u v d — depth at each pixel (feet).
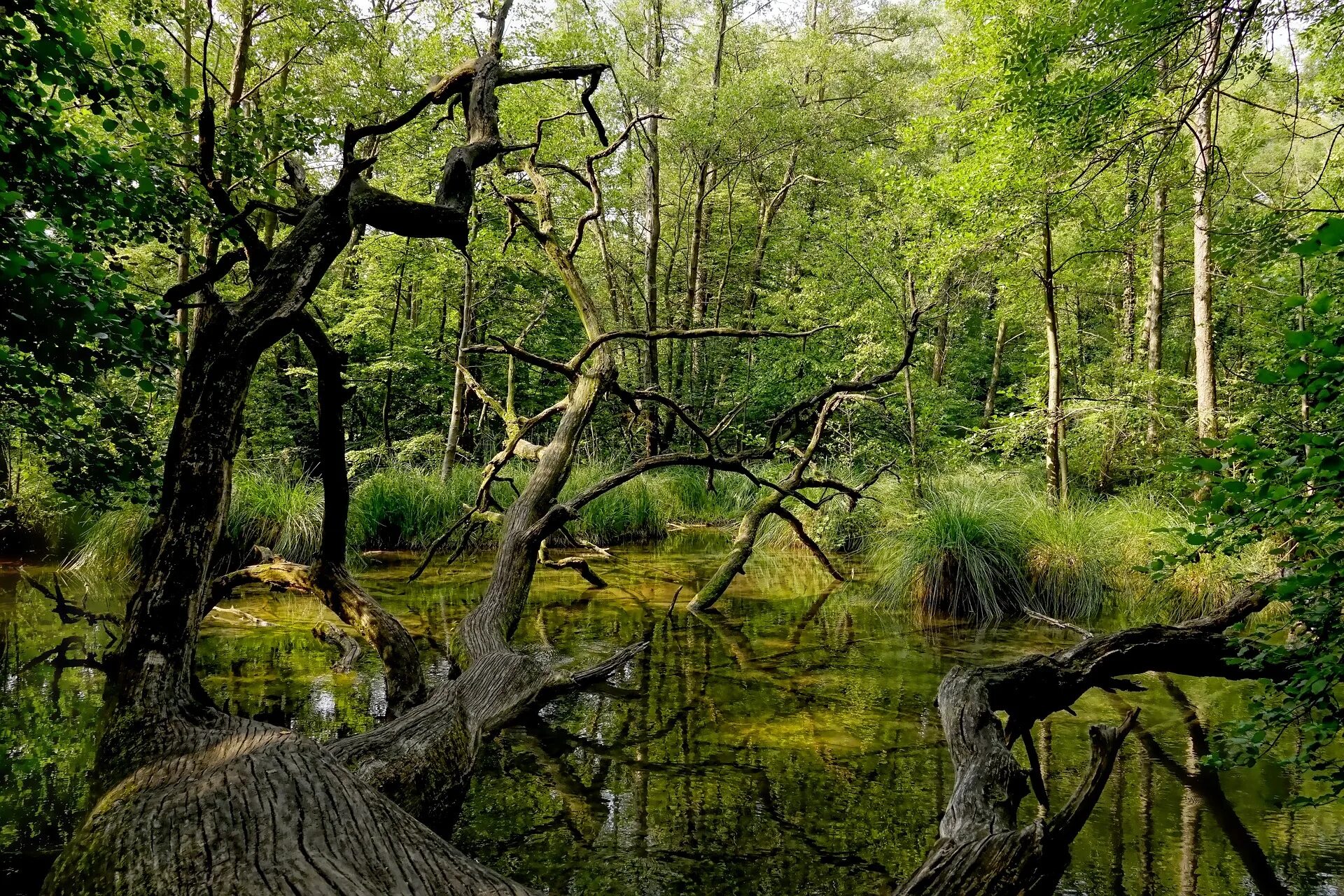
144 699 7.77
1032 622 23.31
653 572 31.63
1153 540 24.88
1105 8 17.19
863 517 35.40
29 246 9.98
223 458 9.09
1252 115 29.71
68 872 5.55
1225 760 9.28
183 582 8.57
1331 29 19.36
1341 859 9.79
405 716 9.92
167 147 14.84
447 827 9.16
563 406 25.49
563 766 12.75
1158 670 12.86
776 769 12.59
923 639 21.09
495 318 52.95
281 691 15.75
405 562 32.24
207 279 11.93
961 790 7.85
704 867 9.71
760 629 22.20
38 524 31.01
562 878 9.45
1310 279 15.08
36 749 12.48
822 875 9.52
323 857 5.21
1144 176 28.71
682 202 73.36
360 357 51.24
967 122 31.63
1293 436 7.57
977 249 34.06
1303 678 8.41
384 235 44.29
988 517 26.37
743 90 57.06
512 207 25.27
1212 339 32.07
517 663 12.80
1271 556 20.34
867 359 44.50
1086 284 47.96
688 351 66.69
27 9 11.49
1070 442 40.29
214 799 5.88
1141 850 10.09
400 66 40.04
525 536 17.83
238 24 34.42
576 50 47.29
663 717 14.99
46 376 11.51
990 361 75.61
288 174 13.26
